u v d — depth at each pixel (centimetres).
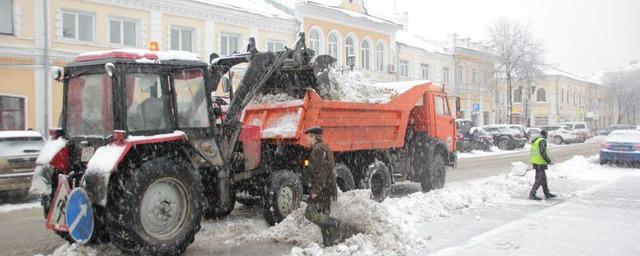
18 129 1753
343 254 641
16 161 1170
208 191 792
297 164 942
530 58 3988
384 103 1114
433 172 1302
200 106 757
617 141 1823
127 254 675
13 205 1163
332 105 966
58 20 1820
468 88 4325
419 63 3753
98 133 680
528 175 1462
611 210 958
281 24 2573
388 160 1182
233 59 934
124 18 2006
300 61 995
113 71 642
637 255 662
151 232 650
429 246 712
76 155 700
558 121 6094
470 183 1384
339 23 2897
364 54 3120
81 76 704
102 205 608
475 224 855
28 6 1756
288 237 749
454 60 4175
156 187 658
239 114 881
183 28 2202
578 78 6819
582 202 1048
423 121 1296
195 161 739
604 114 7506
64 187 659
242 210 1043
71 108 716
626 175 1541
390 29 3306
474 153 2945
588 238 745
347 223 699
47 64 1792
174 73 722
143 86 682
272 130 936
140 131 668
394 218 730
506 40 3950
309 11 2692
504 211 973
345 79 1088
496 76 4209
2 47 1691
